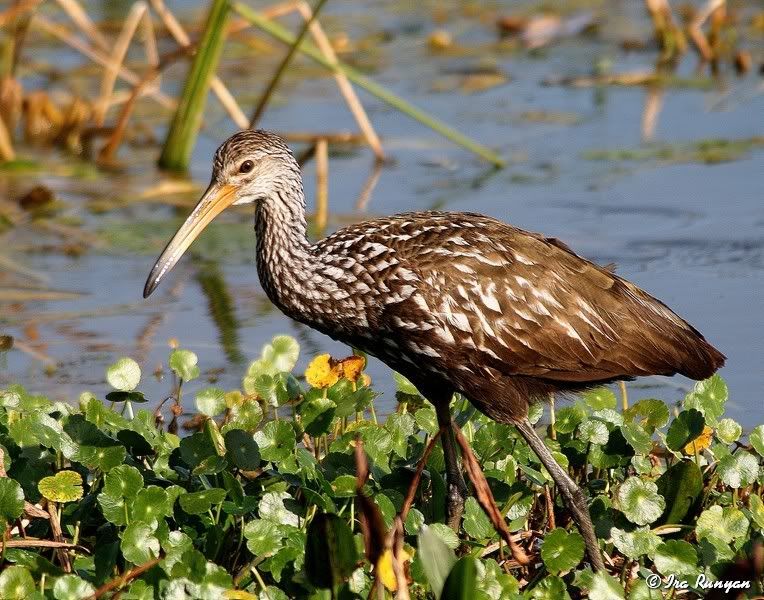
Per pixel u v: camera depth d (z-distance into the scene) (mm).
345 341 11242
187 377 11383
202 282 17219
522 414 10625
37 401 11016
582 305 10703
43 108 21812
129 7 27656
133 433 10117
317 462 10156
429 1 29547
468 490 10938
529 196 19406
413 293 10562
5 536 9227
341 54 25578
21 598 8469
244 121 20000
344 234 11070
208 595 8461
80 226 18844
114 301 16438
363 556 9055
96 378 14078
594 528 9984
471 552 9500
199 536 9586
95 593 8430
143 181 20109
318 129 22016
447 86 24281
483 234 10820
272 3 27312
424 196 19375
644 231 18125
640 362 10836
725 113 22672
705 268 16828
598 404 11195
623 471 10727
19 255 17891
